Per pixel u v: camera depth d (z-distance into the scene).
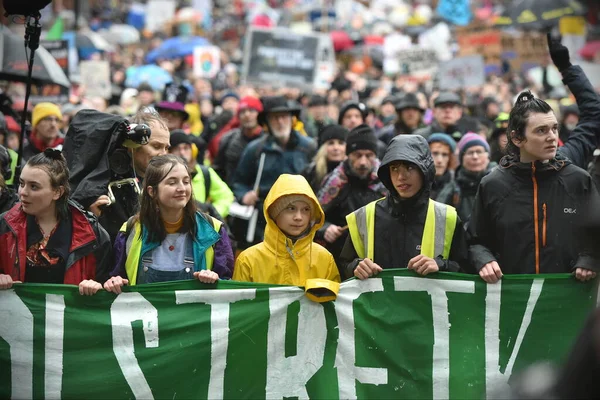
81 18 63.62
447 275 11.66
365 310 11.72
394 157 11.89
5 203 13.09
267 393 11.62
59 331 11.38
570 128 24.64
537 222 11.68
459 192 16.55
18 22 16.59
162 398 11.49
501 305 11.61
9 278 11.29
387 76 47.38
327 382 11.66
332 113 29.34
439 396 11.62
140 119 13.34
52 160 11.44
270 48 34.03
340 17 75.50
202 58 39.66
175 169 11.61
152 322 11.49
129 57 52.22
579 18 43.16
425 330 11.68
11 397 11.34
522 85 41.25
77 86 32.75
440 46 53.75
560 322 11.48
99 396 11.41
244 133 22.09
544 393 5.57
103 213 12.95
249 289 11.62
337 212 15.73
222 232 12.16
